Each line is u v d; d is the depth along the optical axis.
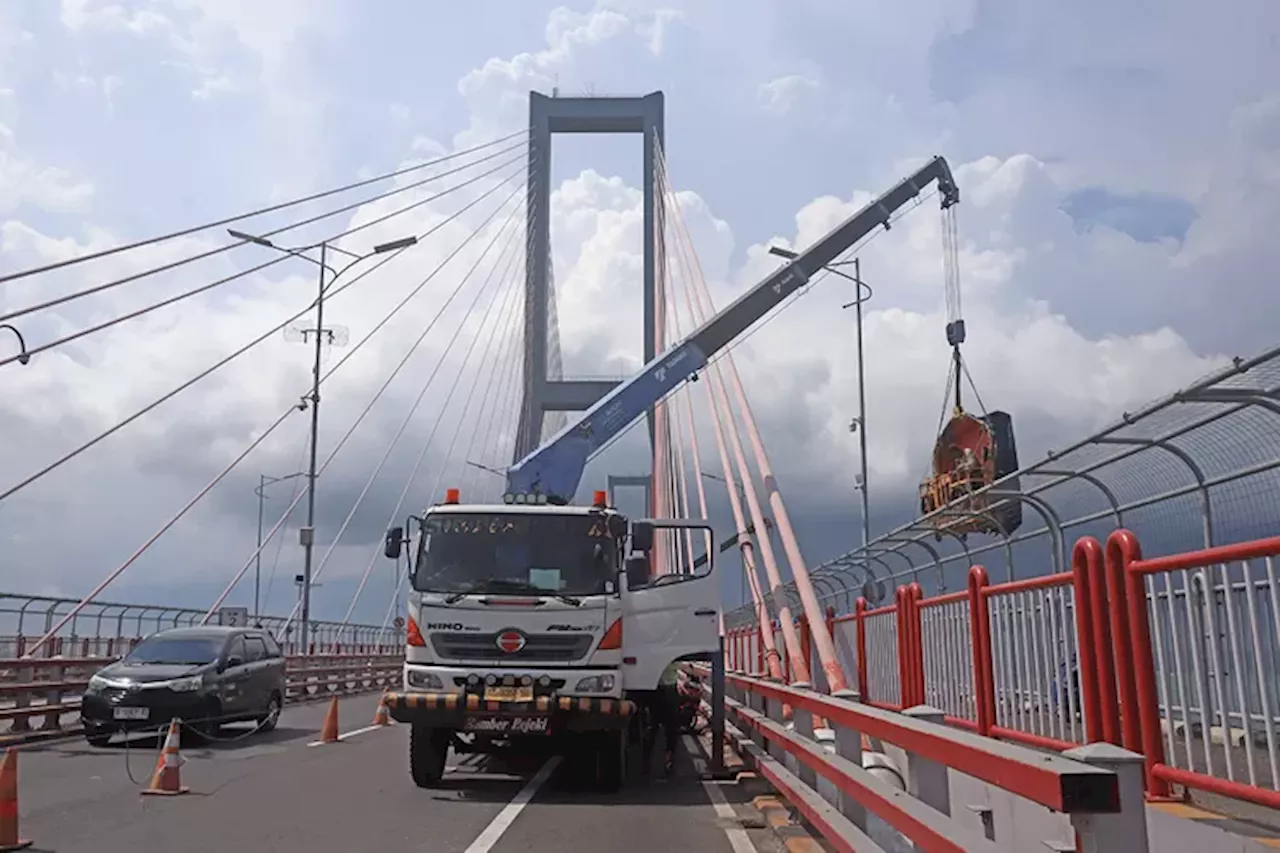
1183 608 5.19
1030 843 4.44
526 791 11.20
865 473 30.61
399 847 8.27
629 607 11.47
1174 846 4.69
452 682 10.84
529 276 52.62
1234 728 4.76
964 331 25.11
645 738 12.71
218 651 16.88
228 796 10.87
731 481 26.53
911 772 4.84
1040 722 7.03
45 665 17.80
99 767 13.20
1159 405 6.94
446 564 11.28
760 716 11.16
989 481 20.44
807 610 15.08
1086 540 5.85
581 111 55.47
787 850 7.95
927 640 10.25
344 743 16.36
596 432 22.73
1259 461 7.05
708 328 25.66
